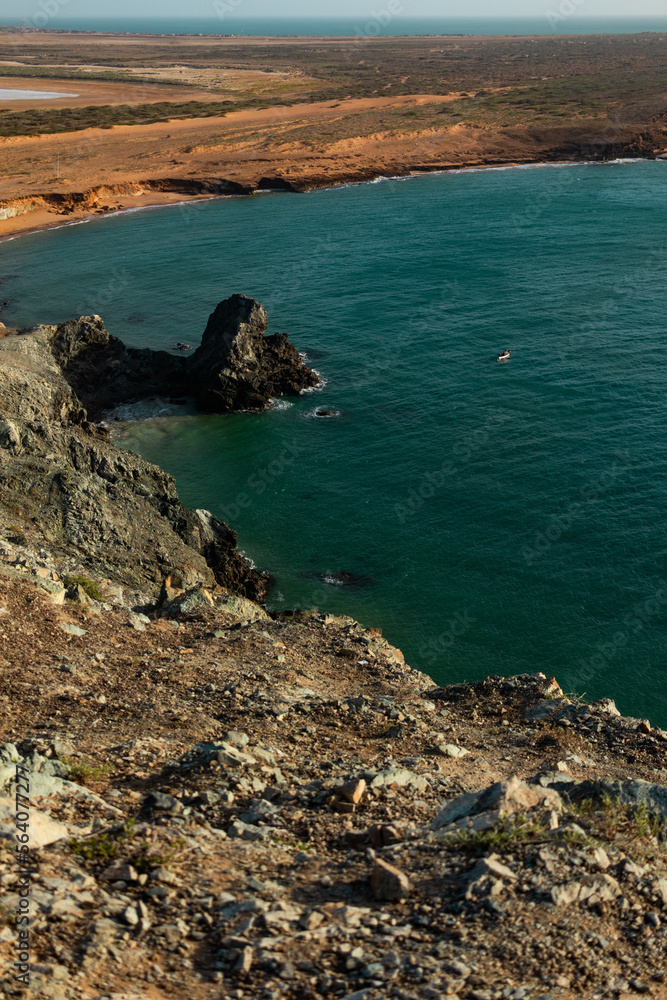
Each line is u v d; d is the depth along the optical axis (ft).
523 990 23.26
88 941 23.44
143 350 214.90
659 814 34.42
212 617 76.69
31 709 46.96
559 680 113.60
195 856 30.19
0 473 99.25
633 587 131.54
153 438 189.06
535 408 191.72
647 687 111.65
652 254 293.23
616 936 26.37
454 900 27.35
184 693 53.52
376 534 150.61
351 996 22.53
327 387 210.38
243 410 201.36
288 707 52.42
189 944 24.71
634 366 208.13
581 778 44.50
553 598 130.72
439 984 23.07
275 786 38.40
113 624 68.54
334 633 75.56
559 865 28.99
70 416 129.70
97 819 32.19
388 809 36.27
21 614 63.26
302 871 30.17
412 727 51.13
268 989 22.68
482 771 44.45
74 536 97.55
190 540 121.80
